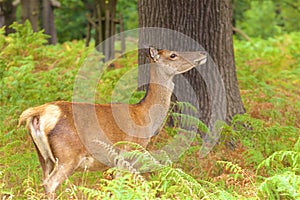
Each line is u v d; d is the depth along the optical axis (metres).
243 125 12.38
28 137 12.01
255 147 11.27
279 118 14.09
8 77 16.03
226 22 12.88
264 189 8.64
